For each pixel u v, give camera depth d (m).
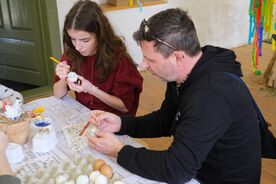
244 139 1.10
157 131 1.36
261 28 3.52
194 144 0.97
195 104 0.99
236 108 1.04
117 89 1.62
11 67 3.57
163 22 0.98
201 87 1.02
